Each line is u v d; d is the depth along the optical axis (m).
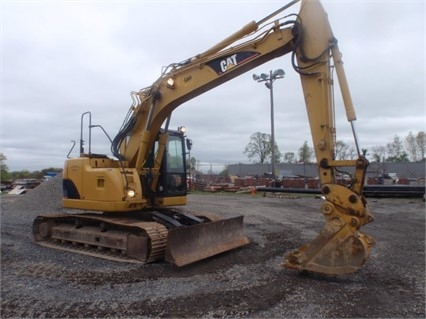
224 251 7.95
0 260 7.68
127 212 8.77
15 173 51.50
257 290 5.75
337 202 5.89
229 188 31.30
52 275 6.62
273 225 12.24
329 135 6.25
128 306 5.16
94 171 8.45
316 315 4.83
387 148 67.69
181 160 9.42
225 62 7.41
